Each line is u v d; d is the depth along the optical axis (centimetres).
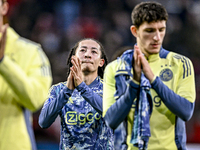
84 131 1053
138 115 845
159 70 930
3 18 757
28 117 778
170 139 899
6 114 739
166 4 3941
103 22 3872
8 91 740
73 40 3691
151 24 898
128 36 3825
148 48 913
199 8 3972
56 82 3384
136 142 845
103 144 1058
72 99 1074
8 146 732
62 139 1076
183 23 3897
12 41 766
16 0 3841
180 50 3797
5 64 674
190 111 880
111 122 867
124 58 921
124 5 3966
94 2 3956
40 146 2745
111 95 910
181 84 916
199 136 3031
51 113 991
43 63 770
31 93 699
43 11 3872
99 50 1127
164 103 865
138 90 834
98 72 1177
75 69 978
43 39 3697
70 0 3938
